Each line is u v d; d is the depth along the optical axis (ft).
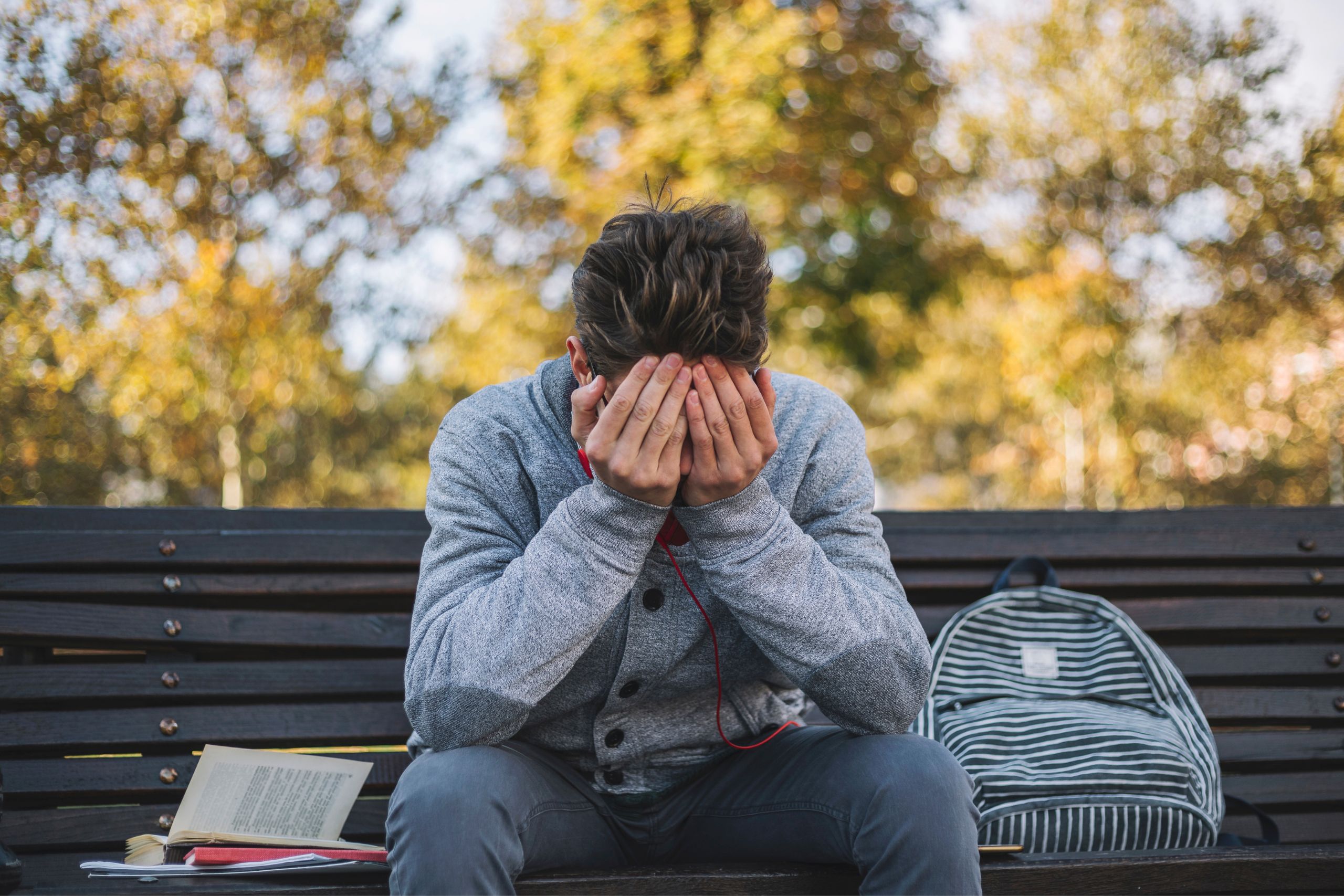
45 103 19.02
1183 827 5.79
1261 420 41.65
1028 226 42.06
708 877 4.81
